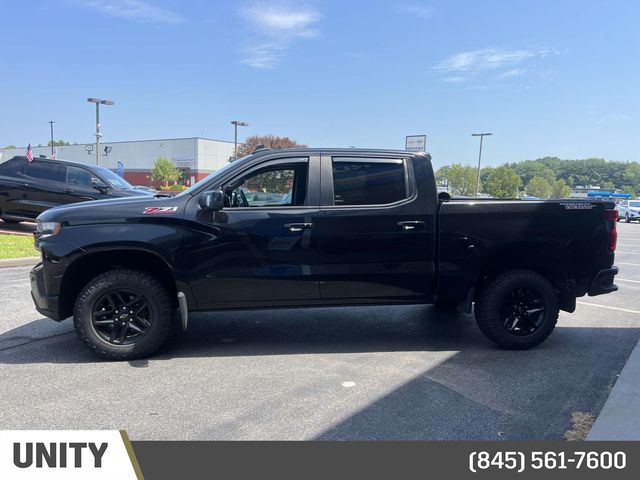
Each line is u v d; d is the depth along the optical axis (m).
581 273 5.26
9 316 6.33
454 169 85.19
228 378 4.45
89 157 84.44
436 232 5.05
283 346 5.36
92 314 4.74
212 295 4.86
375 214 4.96
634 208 41.31
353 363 4.85
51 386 4.23
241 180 4.99
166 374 4.53
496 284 5.14
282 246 4.87
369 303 5.13
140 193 12.73
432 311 6.92
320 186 4.97
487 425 3.60
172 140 75.69
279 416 3.72
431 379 4.45
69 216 4.70
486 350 5.27
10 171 12.63
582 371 4.66
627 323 6.42
